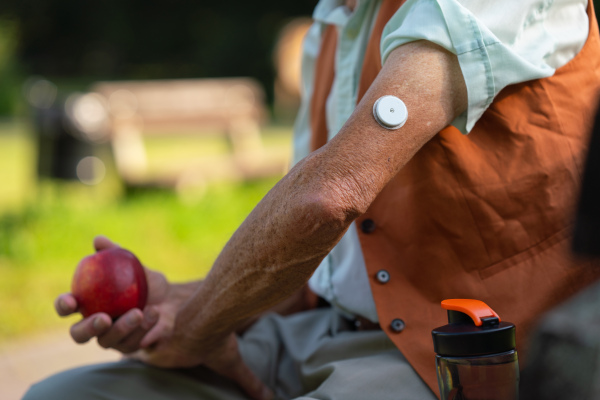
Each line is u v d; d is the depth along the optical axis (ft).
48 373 8.83
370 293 4.72
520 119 4.38
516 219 4.42
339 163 3.98
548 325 3.43
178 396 4.82
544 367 3.41
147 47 81.05
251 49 69.51
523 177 4.39
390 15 4.54
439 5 4.12
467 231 4.44
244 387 4.97
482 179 4.40
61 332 10.86
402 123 4.01
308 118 5.51
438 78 4.12
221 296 4.33
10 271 14.26
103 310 4.72
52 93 22.71
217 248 15.75
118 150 21.13
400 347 4.45
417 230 4.50
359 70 4.77
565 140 4.40
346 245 4.84
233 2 72.95
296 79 36.32
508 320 4.39
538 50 4.26
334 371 4.53
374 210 4.62
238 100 24.30
